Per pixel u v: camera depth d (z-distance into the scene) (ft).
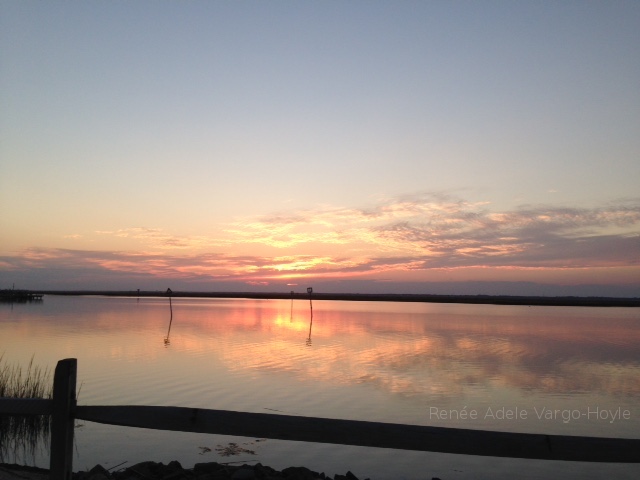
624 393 65.16
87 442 41.47
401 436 13.83
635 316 281.13
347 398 59.82
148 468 28.81
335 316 258.16
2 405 15.12
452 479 35.50
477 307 418.31
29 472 25.93
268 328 168.66
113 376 71.77
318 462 38.22
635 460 13.30
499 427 48.78
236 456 38.91
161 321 194.18
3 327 155.74
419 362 91.61
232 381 69.05
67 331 143.54
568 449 13.50
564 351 110.52
